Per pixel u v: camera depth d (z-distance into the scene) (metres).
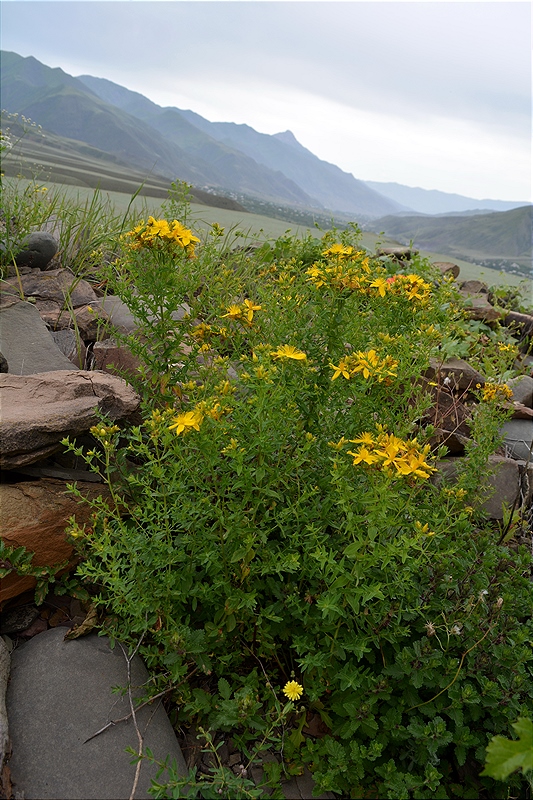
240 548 2.11
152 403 2.65
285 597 2.26
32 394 2.77
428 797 1.89
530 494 3.51
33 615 2.44
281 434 2.31
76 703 2.05
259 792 1.77
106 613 2.46
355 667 2.15
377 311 2.80
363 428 2.61
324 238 4.41
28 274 4.42
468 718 2.16
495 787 2.05
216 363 2.54
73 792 1.81
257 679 2.21
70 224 5.00
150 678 2.16
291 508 2.23
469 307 6.54
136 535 2.22
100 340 3.76
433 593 2.39
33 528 2.39
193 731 2.18
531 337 6.10
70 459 2.79
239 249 5.48
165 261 2.51
